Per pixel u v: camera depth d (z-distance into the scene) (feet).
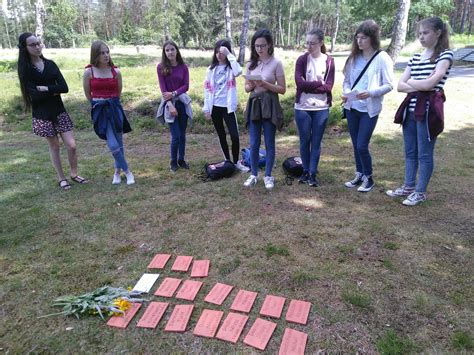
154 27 108.37
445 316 7.96
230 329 7.83
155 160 19.24
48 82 14.44
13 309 8.61
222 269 9.78
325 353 7.19
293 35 180.45
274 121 13.75
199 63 55.72
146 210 13.34
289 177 15.67
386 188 14.38
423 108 11.75
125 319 8.21
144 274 9.70
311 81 13.41
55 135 15.15
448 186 14.28
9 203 14.30
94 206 13.83
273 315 8.13
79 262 10.36
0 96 32.68
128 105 28.73
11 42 211.20
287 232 11.43
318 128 13.98
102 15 194.49
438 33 11.20
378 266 9.65
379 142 19.86
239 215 12.66
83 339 7.73
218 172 15.92
